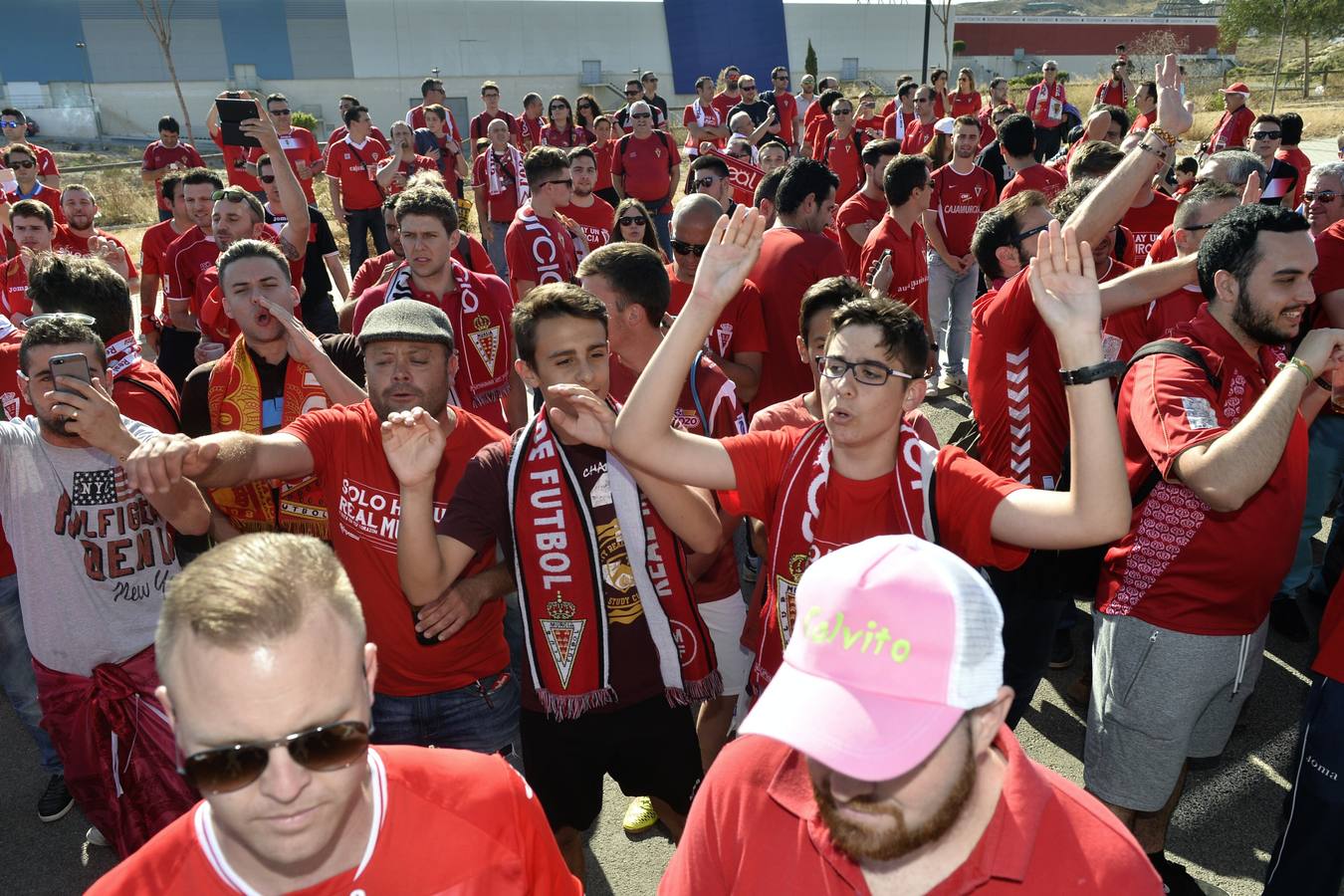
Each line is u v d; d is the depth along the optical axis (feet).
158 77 151.53
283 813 4.09
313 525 10.80
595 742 8.85
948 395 26.03
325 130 146.92
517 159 35.94
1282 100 112.06
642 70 161.58
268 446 8.82
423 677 9.20
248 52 152.35
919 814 4.03
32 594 9.00
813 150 46.44
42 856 11.72
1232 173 18.20
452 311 14.53
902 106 51.08
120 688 9.07
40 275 10.80
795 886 4.53
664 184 40.32
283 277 11.82
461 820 4.73
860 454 7.34
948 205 24.99
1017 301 11.16
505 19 154.61
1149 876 4.11
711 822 4.86
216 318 16.52
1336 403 8.55
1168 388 8.49
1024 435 11.59
